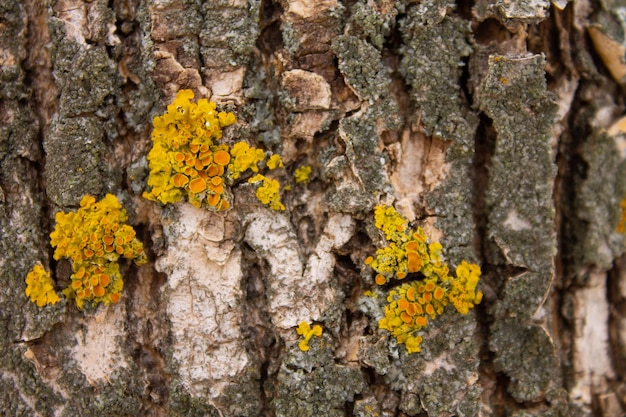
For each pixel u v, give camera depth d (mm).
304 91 328
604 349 361
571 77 354
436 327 331
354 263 333
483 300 340
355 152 327
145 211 332
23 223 330
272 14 332
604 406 357
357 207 327
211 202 322
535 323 341
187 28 326
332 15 325
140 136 330
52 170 327
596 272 357
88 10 328
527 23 333
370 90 327
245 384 330
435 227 332
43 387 328
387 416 331
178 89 326
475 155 339
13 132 331
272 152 331
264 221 329
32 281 326
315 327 329
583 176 355
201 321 328
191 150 323
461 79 336
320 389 328
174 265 327
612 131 356
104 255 324
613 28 351
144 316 334
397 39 333
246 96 328
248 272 333
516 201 336
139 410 331
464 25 333
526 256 336
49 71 332
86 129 326
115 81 329
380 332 327
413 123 333
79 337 330
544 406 342
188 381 328
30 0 333
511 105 333
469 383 332
